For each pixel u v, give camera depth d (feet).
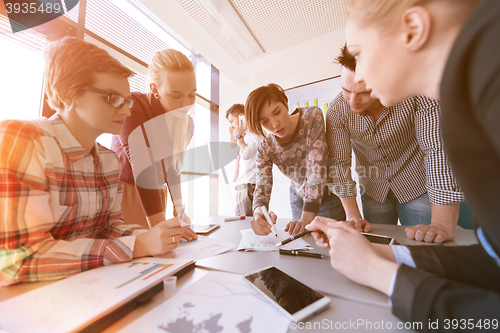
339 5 5.96
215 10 6.07
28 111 4.17
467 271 1.10
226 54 8.15
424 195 3.44
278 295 1.09
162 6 5.86
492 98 0.58
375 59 1.10
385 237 2.05
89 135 2.02
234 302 1.06
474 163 0.72
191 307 1.02
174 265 1.46
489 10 0.58
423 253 1.27
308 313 0.93
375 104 3.15
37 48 4.23
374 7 1.02
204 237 2.55
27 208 1.44
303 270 1.50
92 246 1.55
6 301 1.02
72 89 1.76
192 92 3.35
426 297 0.82
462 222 3.55
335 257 1.33
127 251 1.59
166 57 3.11
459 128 0.72
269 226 2.75
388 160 3.60
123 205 3.57
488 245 1.05
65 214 1.79
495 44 0.56
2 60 3.88
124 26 6.17
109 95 1.91
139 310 1.02
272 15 6.30
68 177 1.83
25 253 1.38
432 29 0.92
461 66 0.67
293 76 8.82
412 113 2.97
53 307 0.95
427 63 0.99
